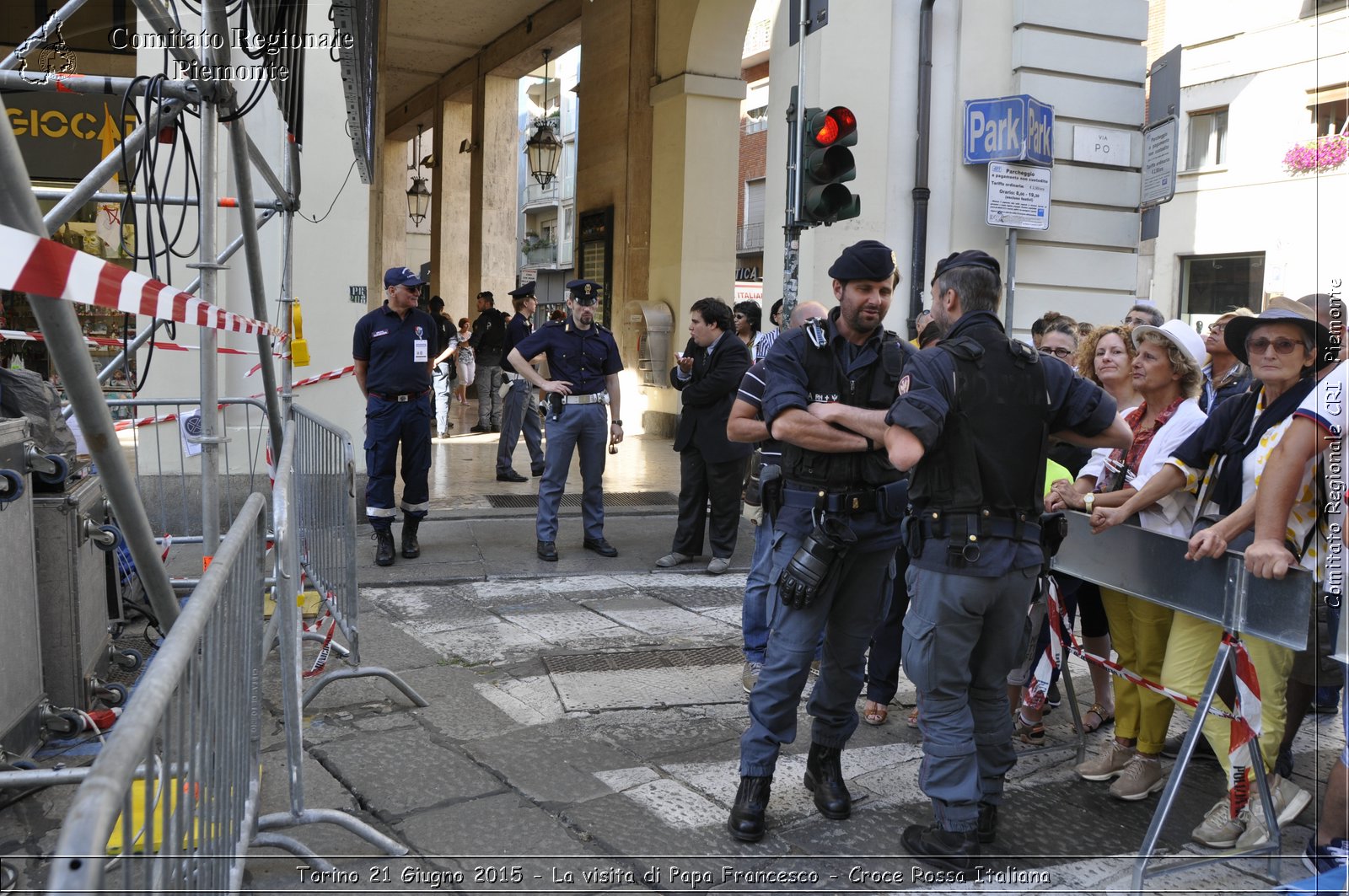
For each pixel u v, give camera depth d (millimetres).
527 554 7500
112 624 5105
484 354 15023
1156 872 3119
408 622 5797
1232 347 3844
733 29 13727
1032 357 3264
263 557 3014
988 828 3400
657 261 14664
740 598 6496
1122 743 3906
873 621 3531
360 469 8258
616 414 7578
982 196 9797
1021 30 9711
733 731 4324
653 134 14664
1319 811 3498
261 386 7684
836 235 9430
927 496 3215
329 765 3861
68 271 1625
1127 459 4172
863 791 3766
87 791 1247
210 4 2828
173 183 7141
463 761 3934
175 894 1787
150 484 6988
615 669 5066
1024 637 3422
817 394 3436
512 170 19172
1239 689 3172
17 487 3520
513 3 16594
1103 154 10102
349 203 8141
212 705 2121
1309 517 3418
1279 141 20516
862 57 9391
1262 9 20578
